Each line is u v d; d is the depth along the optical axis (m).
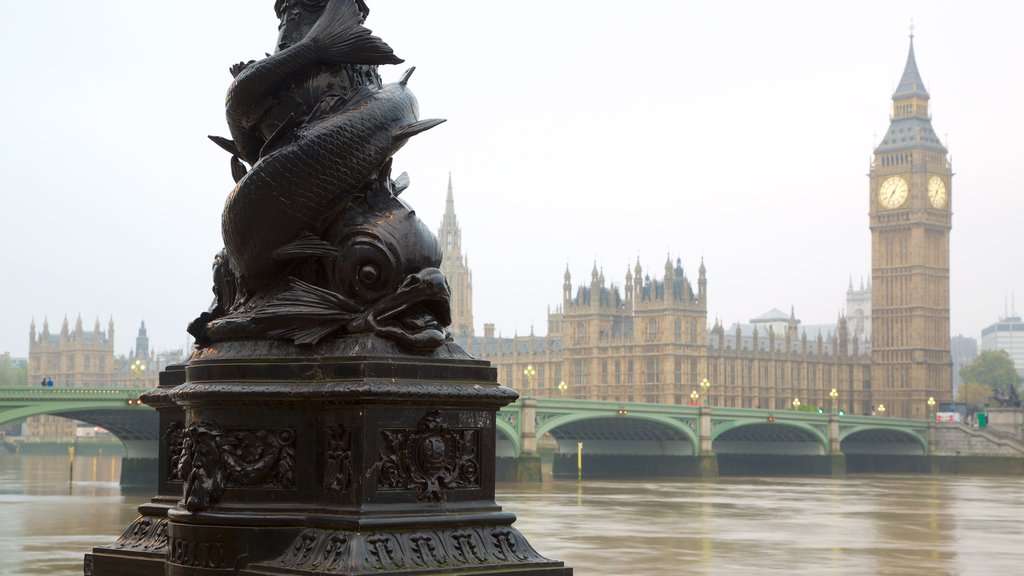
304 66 11.05
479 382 10.47
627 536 48.53
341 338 10.36
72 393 78.06
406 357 10.14
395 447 9.88
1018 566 39.84
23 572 30.17
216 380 10.39
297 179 10.54
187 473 10.29
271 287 10.88
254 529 9.99
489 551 10.18
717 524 57.12
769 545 45.94
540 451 181.12
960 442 173.12
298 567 9.60
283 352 10.37
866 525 58.75
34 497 70.38
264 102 11.18
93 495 73.00
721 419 137.88
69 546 38.28
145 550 12.04
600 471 142.62
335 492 9.88
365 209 10.80
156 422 88.12
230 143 11.95
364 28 11.05
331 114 10.91
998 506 78.19
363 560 9.44
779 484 115.12
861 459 180.12
